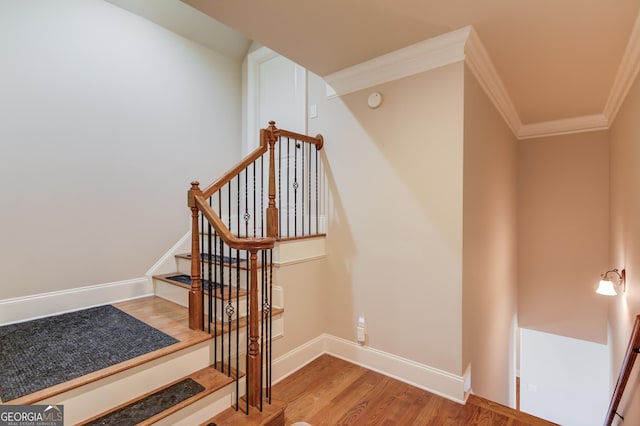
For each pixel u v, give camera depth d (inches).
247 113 147.8
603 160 145.8
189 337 77.8
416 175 91.2
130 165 113.0
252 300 69.9
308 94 121.1
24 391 55.2
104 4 106.0
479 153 97.8
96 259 104.9
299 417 76.6
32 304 92.0
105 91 106.3
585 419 181.8
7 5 87.2
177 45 126.7
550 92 117.6
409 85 92.4
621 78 101.5
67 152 98.3
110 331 82.3
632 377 88.1
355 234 104.6
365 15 73.4
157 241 120.9
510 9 70.7
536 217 162.4
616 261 125.6
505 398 140.7
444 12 72.1
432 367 88.1
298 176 124.1
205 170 136.8
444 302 86.3
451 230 85.0
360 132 103.4
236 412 69.5
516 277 163.9
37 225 93.0
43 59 93.3
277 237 97.8
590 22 74.7
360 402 82.7
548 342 193.5
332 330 110.4
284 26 78.2
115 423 57.5
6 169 87.5
